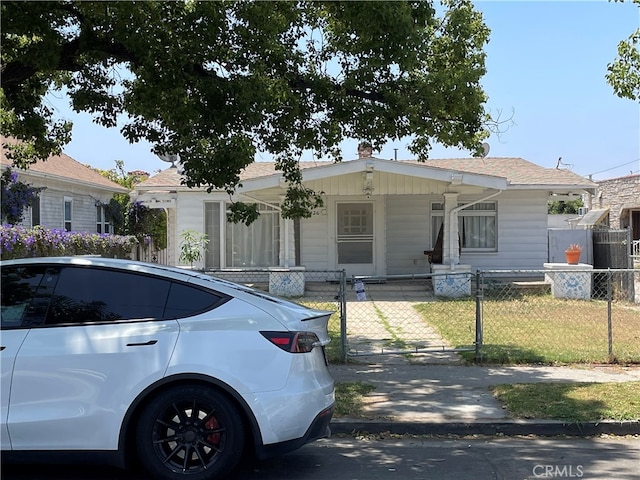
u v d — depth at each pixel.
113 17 7.15
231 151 7.88
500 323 11.78
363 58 8.37
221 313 4.67
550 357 8.80
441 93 8.60
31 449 4.47
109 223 25.75
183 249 16.72
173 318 4.65
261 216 17.95
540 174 18.62
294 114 8.75
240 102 7.76
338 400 6.82
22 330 4.62
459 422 6.13
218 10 7.51
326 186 15.81
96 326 4.62
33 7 6.95
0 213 14.61
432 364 8.69
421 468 5.15
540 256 17.86
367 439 6.00
